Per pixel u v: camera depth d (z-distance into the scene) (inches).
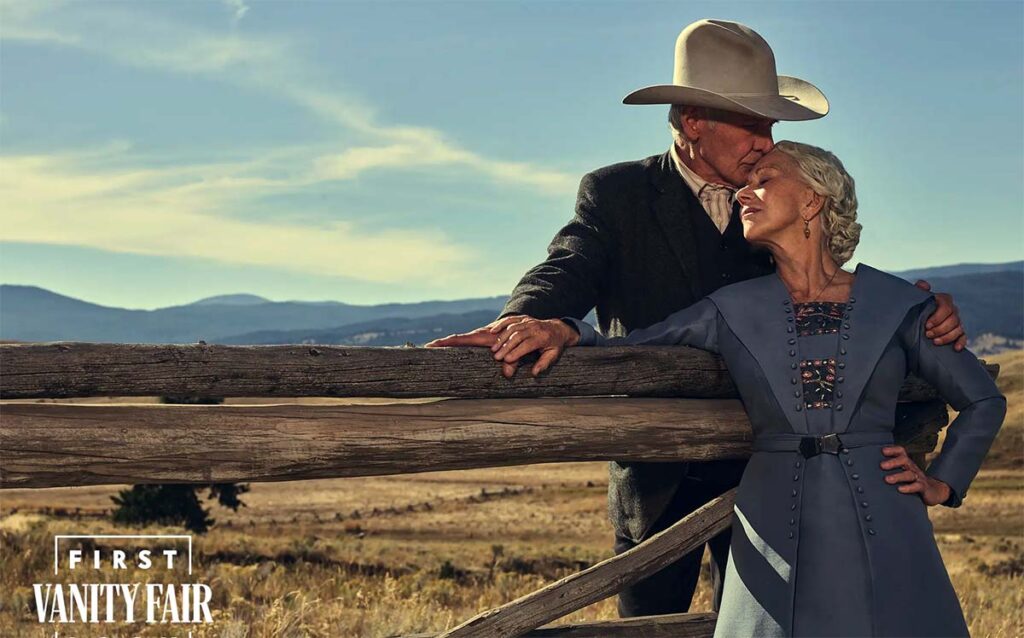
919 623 105.1
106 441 96.5
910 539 107.8
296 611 268.5
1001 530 2315.5
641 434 121.7
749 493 116.0
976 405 112.3
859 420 111.7
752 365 117.2
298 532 1962.4
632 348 123.5
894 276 118.5
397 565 689.0
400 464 109.0
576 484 3966.5
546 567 897.5
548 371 118.3
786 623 107.4
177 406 102.9
